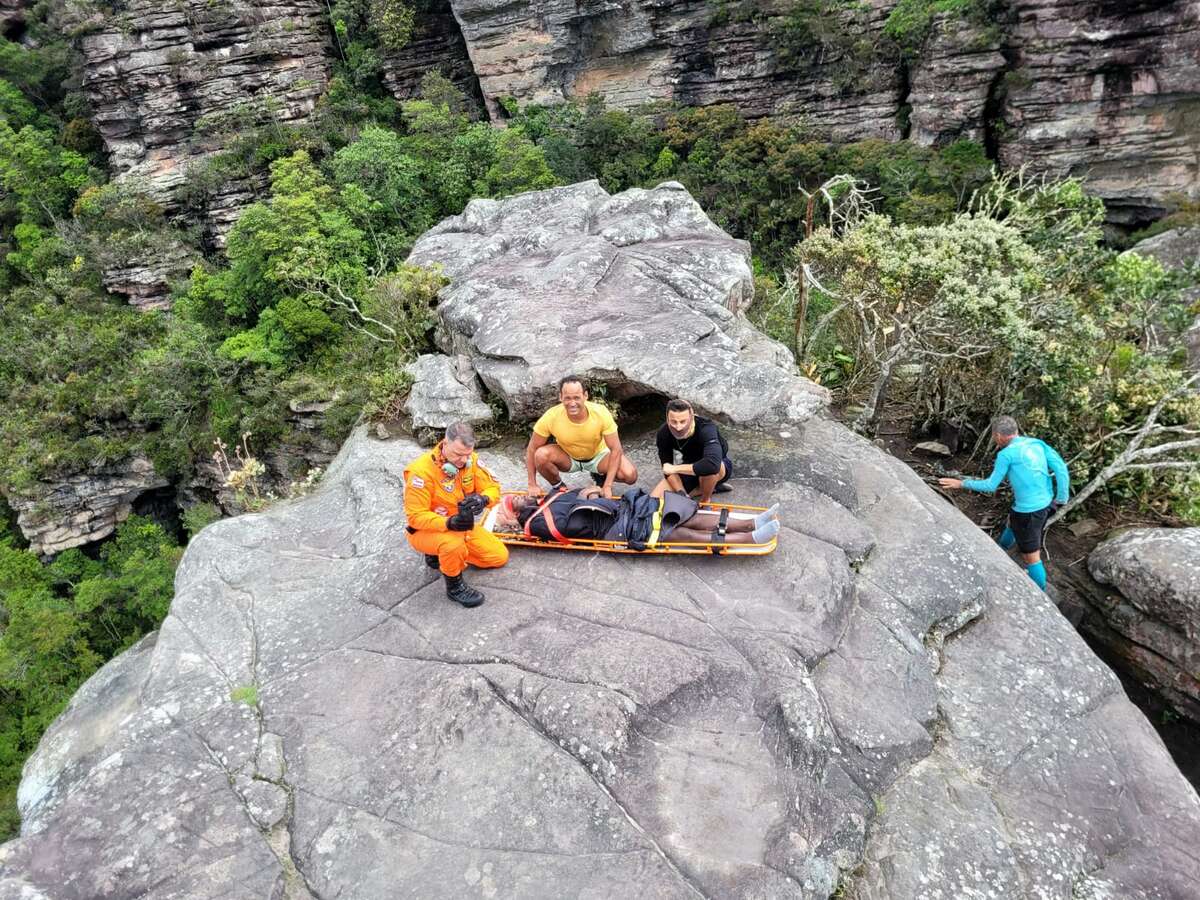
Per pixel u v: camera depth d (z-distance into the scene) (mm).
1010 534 7215
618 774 3740
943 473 8609
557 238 9258
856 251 7910
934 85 25688
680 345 6418
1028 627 5281
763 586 4855
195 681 4617
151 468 20922
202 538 6211
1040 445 6473
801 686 4133
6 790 15945
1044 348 7609
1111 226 25375
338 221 17859
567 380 4984
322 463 17062
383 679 4387
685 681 4121
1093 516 7789
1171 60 21938
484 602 4793
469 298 8172
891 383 9891
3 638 18078
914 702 4488
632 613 4598
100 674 5602
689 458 5324
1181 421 7648
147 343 22672
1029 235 8719
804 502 5719
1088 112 23719
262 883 3445
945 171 24812
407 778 3830
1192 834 4125
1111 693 4930
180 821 3707
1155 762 4523
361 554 5691
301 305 16922
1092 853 3979
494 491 4734
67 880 3498
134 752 4102
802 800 3705
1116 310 8867
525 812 3611
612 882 3316
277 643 4824
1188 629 6125
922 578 5285
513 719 4004
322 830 3658
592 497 5098
